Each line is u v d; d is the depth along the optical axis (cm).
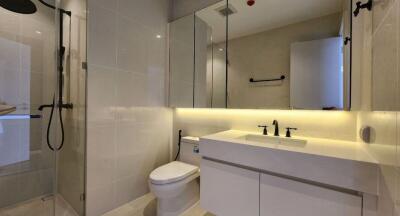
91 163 156
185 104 211
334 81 130
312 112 146
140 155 196
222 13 183
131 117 187
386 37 64
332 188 96
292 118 155
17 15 169
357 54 115
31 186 176
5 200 165
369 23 90
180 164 182
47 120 183
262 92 162
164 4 221
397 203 54
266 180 115
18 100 170
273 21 155
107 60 165
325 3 134
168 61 227
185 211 171
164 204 160
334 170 93
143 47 197
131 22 185
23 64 173
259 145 117
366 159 87
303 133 150
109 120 168
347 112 132
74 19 165
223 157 132
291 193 107
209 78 192
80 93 158
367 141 100
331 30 131
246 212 123
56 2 177
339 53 128
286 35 150
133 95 188
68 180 172
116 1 172
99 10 159
